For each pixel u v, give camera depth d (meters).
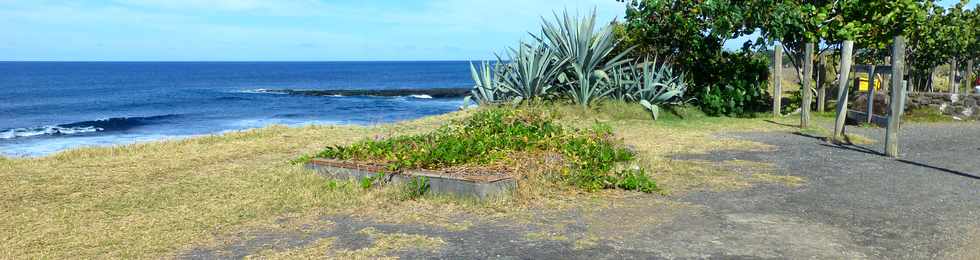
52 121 35.19
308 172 7.44
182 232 5.19
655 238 5.04
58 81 105.44
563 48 15.45
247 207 5.97
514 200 6.17
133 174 7.59
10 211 5.82
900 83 9.34
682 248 4.78
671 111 14.84
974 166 8.59
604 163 7.41
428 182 6.41
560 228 5.31
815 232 5.25
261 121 31.75
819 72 16.48
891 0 15.78
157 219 5.57
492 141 7.90
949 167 8.52
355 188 6.62
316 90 64.56
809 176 7.80
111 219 5.57
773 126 13.24
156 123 31.69
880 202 6.38
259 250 4.73
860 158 9.26
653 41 16.78
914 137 11.90
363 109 38.81
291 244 4.88
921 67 22.48
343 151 7.74
